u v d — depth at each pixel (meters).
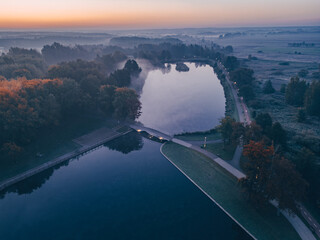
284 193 54.47
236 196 67.56
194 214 63.09
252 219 59.84
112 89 122.88
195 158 86.94
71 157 90.44
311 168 64.12
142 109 146.12
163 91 186.12
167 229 58.66
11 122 83.19
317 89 120.56
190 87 198.25
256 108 138.62
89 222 61.16
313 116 123.62
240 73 184.50
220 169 78.81
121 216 62.88
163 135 106.12
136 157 91.19
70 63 164.38
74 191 73.19
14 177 76.69
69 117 119.06
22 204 68.31
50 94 101.81
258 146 59.03
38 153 88.00
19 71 144.12
